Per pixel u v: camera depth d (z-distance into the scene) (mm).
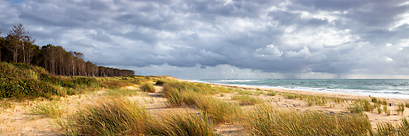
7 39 37875
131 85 18484
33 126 3480
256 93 15523
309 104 7754
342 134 2670
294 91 23000
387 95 17797
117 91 10406
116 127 3105
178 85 12914
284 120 3150
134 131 2959
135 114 3520
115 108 3791
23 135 3004
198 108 5438
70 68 60562
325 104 8141
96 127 3213
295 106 7492
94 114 3570
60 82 10742
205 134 2770
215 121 3750
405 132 2896
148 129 2938
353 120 3414
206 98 5602
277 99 10555
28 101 5809
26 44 42094
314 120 3307
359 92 22000
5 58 41438
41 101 6059
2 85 6113
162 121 3096
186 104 6375
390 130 3055
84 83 12727
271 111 4012
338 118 3443
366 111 6262
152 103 6988
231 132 3125
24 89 6562
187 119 3027
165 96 9047
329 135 2699
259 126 3041
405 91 23172
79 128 3209
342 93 20250
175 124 2863
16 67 9469
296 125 2908
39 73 10492
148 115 3605
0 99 5469
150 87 13531
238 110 4332
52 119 3957
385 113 5828
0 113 4270
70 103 6258
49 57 51031
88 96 8391
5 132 3107
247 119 3557
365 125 3250
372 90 25641
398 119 4762
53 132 3164
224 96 11430
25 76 8398
